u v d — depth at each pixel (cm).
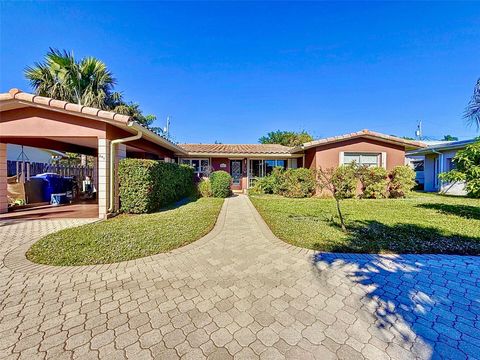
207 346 214
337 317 259
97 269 378
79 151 1222
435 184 1794
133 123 741
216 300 292
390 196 1368
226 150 1795
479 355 205
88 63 1384
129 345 214
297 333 233
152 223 675
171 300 291
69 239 519
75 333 230
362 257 432
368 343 220
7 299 290
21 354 203
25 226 650
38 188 1134
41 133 731
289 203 1118
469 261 413
